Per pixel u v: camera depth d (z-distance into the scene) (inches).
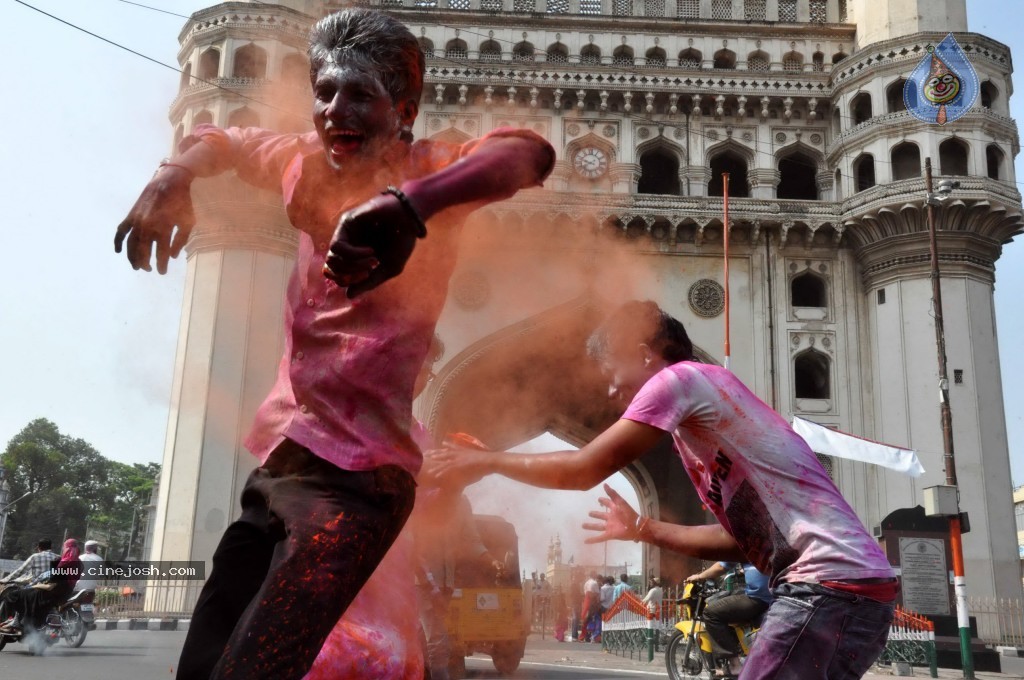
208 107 978.7
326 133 64.2
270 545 64.1
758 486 97.7
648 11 1123.9
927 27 1025.5
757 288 1023.0
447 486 92.7
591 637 715.4
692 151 1064.8
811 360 1031.0
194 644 63.6
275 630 54.1
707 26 1096.2
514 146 57.6
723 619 313.7
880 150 994.7
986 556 876.0
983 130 981.2
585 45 1095.6
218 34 994.1
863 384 991.6
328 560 56.9
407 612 77.7
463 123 1061.1
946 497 590.6
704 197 1026.7
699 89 1067.9
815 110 1073.5
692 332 1007.6
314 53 66.1
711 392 97.2
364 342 62.8
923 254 966.4
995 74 1015.6
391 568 78.0
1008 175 983.6
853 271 1028.5
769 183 1053.8
